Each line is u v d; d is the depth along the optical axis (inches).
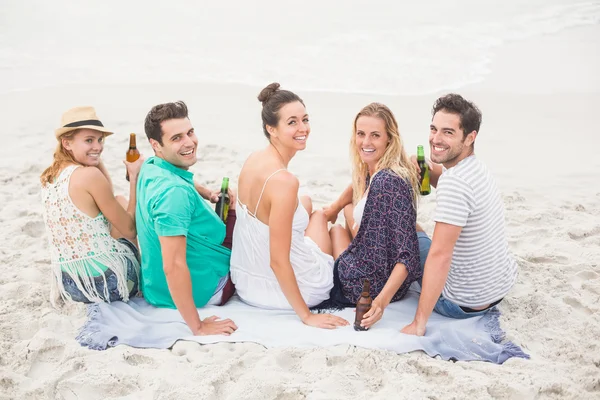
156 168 161.0
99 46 487.2
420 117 350.6
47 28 526.6
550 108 360.2
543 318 165.3
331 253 183.0
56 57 457.7
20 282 181.5
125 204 187.5
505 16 568.4
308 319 159.8
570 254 199.8
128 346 153.2
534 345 155.3
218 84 408.5
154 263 165.5
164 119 158.6
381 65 446.3
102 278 168.7
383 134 159.5
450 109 149.6
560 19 554.9
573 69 427.8
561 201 245.4
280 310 168.7
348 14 581.0
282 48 486.9
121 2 614.5
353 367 144.6
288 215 152.6
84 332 157.8
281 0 636.1
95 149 165.8
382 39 505.4
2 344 154.5
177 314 166.7
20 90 389.4
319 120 349.1
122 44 493.7
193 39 509.4
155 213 151.0
